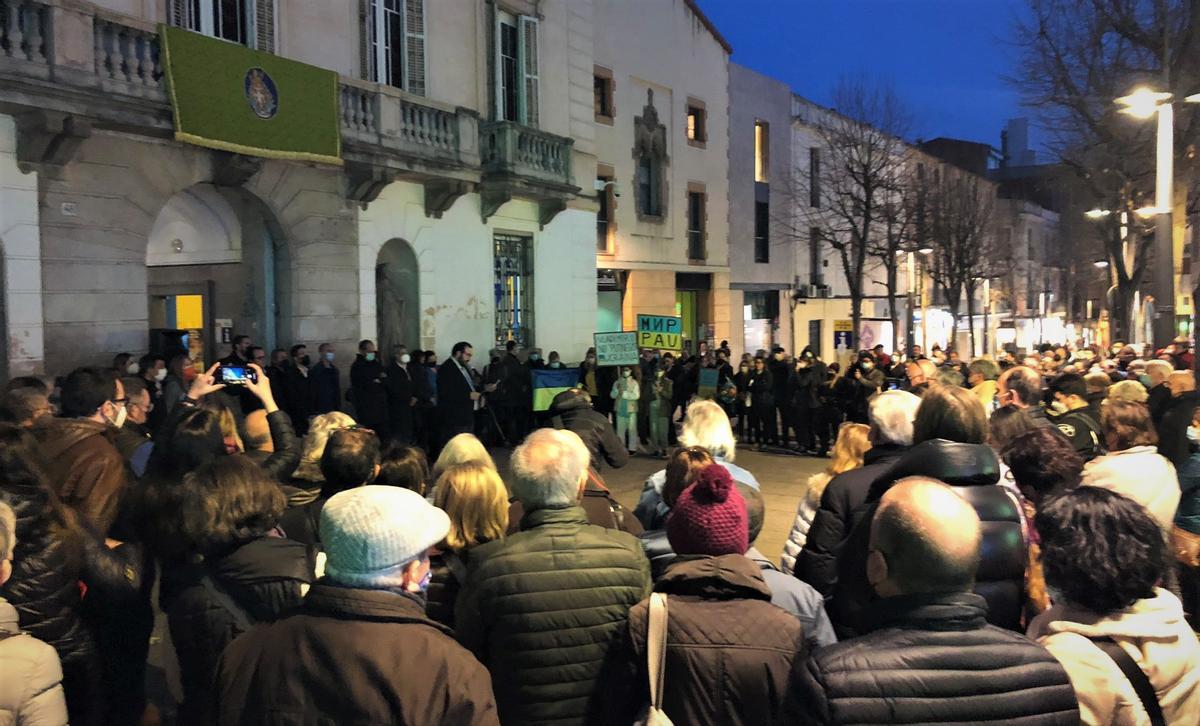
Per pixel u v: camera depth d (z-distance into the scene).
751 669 2.58
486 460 4.31
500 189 17.86
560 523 3.12
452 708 2.14
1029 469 4.16
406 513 2.29
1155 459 4.40
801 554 4.02
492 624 2.99
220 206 14.30
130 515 3.45
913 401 4.36
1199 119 18.67
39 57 10.09
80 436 4.18
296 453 4.66
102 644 3.41
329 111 14.05
